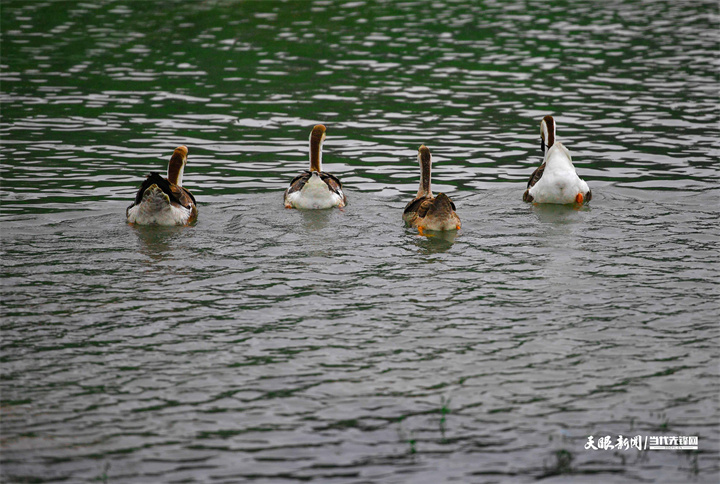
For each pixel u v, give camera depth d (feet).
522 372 34.81
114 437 29.99
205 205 60.90
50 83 100.17
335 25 138.82
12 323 39.40
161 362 35.65
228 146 77.56
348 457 29.09
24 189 63.57
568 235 53.72
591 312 41.01
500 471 28.40
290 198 60.08
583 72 107.65
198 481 27.68
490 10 154.71
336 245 52.01
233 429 30.60
